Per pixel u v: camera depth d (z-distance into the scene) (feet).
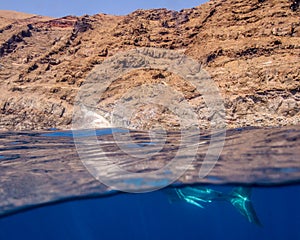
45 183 30.99
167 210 59.41
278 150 33.50
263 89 68.69
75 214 50.01
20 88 100.17
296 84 67.41
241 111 64.34
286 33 85.05
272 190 37.83
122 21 117.91
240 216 62.90
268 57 79.66
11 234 50.37
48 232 55.26
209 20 106.11
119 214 58.59
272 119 60.54
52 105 89.25
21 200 30.60
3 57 144.87
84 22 130.21
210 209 60.08
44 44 164.76
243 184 31.83
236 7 101.81
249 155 32.63
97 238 64.44
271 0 97.45
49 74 107.76
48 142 51.08
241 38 90.99
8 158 39.34
